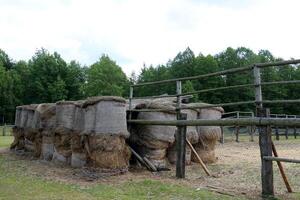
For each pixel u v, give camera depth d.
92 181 8.54
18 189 7.60
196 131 11.35
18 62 76.31
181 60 71.19
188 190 7.59
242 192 7.45
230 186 8.12
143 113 10.65
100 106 9.31
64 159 11.14
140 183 8.29
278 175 9.66
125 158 9.68
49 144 12.18
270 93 58.50
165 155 10.83
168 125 9.66
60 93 64.69
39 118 12.74
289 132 32.81
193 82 62.19
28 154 13.90
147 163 10.14
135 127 10.73
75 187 7.83
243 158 13.59
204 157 11.73
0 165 11.22
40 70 66.06
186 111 10.83
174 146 11.02
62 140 11.09
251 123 7.23
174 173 9.84
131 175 9.32
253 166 11.24
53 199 6.71
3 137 27.48
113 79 65.44
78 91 68.94
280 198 6.95
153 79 74.44
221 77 61.97
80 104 10.29
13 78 65.12
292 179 9.09
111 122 9.26
